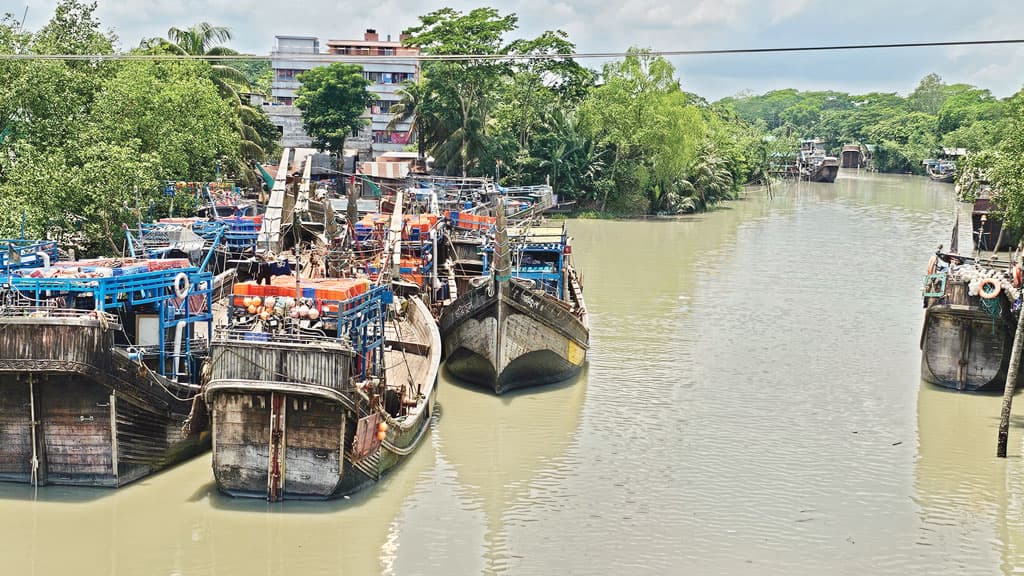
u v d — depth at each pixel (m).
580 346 32.41
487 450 25.61
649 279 51.22
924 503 22.50
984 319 30.23
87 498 21.78
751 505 22.25
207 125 50.53
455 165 83.31
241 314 23.52
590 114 88.00
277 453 21.52
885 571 19.28
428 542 20.22
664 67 87.06
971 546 20.42
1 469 22.17
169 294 24.30
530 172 86.31
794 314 42.38
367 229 38.34
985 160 43.50
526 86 89.69
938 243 66.62
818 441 26.42
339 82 85.69
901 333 38.97
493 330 29.67
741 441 26.38
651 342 37.22
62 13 41.09
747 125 157.38
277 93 114.62
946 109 168.00
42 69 37.09
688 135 87.94
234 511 21.41
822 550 20.09
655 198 88.94
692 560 19.61
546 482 23.47
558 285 35.25
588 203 89.06
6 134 37.47
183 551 19.48
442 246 39.69
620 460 24.95
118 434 21.91
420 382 27.75
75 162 36.56
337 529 20.70
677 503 22.31
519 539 20.41
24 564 18.77
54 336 20.98
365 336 24.72
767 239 69.06
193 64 57.88
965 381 31.05
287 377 21.11
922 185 136.25
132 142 39.38
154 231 32.94
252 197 58.56
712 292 47.56
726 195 102.50
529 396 30.45
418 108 84.62
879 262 57.66
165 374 24.75
